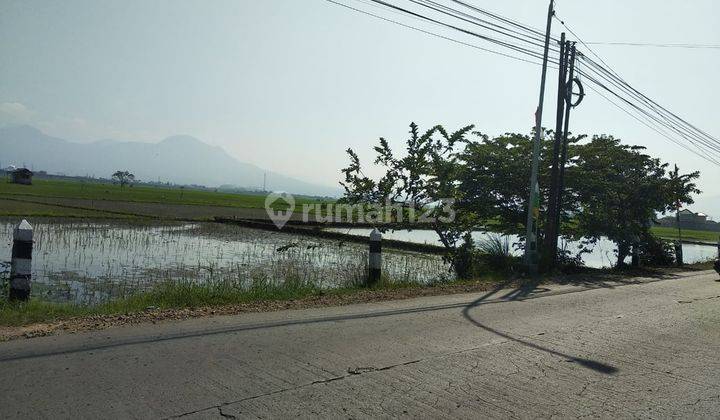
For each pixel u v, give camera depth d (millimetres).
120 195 69062
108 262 15469
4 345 5281
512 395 4750
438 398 4559
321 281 12562
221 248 20578
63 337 5676
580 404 4625
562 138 20109
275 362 5254
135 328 6238
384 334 6684
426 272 15828
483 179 19703
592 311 9391
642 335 7500
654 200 21641
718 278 17734
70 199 49969
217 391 4383
